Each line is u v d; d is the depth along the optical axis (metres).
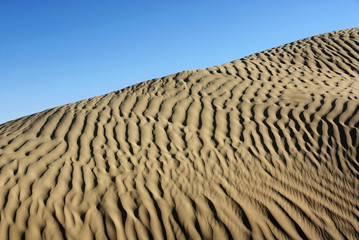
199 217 5.16
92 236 4.84
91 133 7.29
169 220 5.11
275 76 10.11
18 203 5.27
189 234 4.94
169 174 5.97
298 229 5.07
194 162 6.27
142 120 7.72
